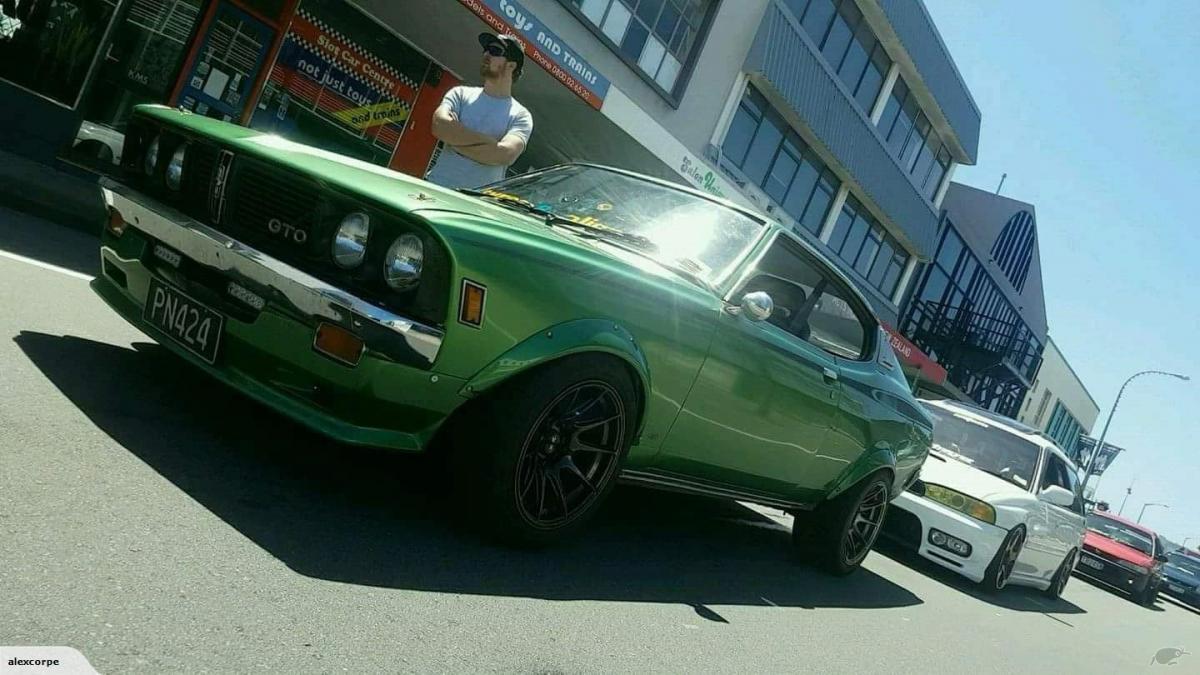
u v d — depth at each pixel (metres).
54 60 9.10
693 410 3.73
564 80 10.79
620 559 3.99
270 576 2.47
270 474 3.19
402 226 2.78
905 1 19.16
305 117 11.30
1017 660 5.34
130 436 3.07
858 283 22.41
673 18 13.73
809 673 3.46
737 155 16.45
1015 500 7.63
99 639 1.92
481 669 2.41
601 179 4.46
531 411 3.05
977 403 33.62
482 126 4.90
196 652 1.99
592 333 3.13
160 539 2.45
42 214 7.60
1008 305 33.66
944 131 23.69
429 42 11.88
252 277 2.92
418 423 2.92
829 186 19.92
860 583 5.91
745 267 3.98
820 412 4.58
